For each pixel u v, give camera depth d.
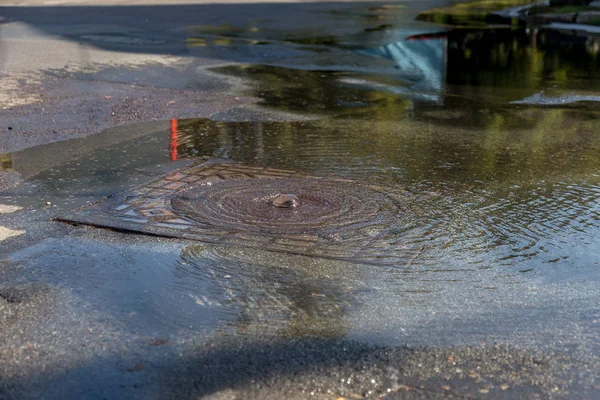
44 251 4.08
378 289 3.60
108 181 5.33
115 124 7.20
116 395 2.77
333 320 3.31
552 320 3.31
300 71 10.60
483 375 2.89
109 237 4.27
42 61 11.05
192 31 14.91
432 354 3.03
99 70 10.34
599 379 2.87
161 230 4.34
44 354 3.04
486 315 3.35
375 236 4.24
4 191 5.11
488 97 8.91
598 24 16.91
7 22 16.55
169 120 7.42
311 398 2.74
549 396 2.76
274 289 3.61
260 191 5.05
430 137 6.79
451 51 12.80
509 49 13.17
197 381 2.85
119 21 16.64
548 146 6.49
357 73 10.54
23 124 7.13
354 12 19.02
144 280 3.71
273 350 3.07
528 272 3.81
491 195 5.04
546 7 19.77
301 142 6.54
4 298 3.53
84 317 3.35
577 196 5.05
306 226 4.39
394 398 2.74
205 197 4.92
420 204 4.82
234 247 4.09
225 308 3.42
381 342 3.12
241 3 21.30
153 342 3.14
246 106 8.13
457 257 3.97
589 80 10.13
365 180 5.34
